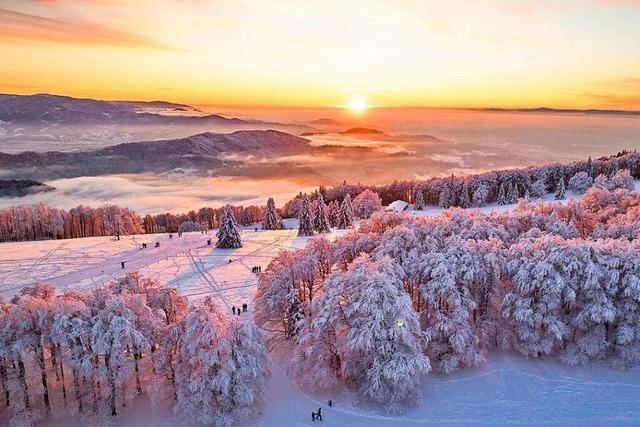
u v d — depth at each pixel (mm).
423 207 126688
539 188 125812
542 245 41906
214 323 32375
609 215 60750
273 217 106812
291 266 44250
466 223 51281
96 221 118750
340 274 38062
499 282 41688
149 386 33156
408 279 41188
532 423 33125
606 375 37594
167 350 33812
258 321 44062
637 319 38000
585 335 39000
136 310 34188
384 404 34656
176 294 40250
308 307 40281
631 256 38469
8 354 30578
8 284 61906
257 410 33500
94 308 33375
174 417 33281
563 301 39438
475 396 35938
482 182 132375
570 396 35594
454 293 38125
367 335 33469
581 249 39500
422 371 34125
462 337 37219
